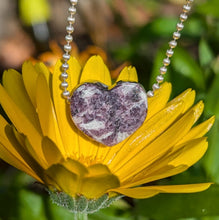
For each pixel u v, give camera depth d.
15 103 0.29
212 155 0.35
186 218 0.32
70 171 0.24
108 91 0.26
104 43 0.50
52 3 0.58
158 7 0.53
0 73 0.54
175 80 0.38
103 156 0.29
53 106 0.29
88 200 0.26
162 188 0.25
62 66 0.28
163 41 0.51
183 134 0.27
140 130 0.29
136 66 0.46
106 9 0.54
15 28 0.57
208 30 0.45
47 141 0.25
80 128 0.27
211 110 0.35
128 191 0.25
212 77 0.39
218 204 0.32
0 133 0.27
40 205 0.34
